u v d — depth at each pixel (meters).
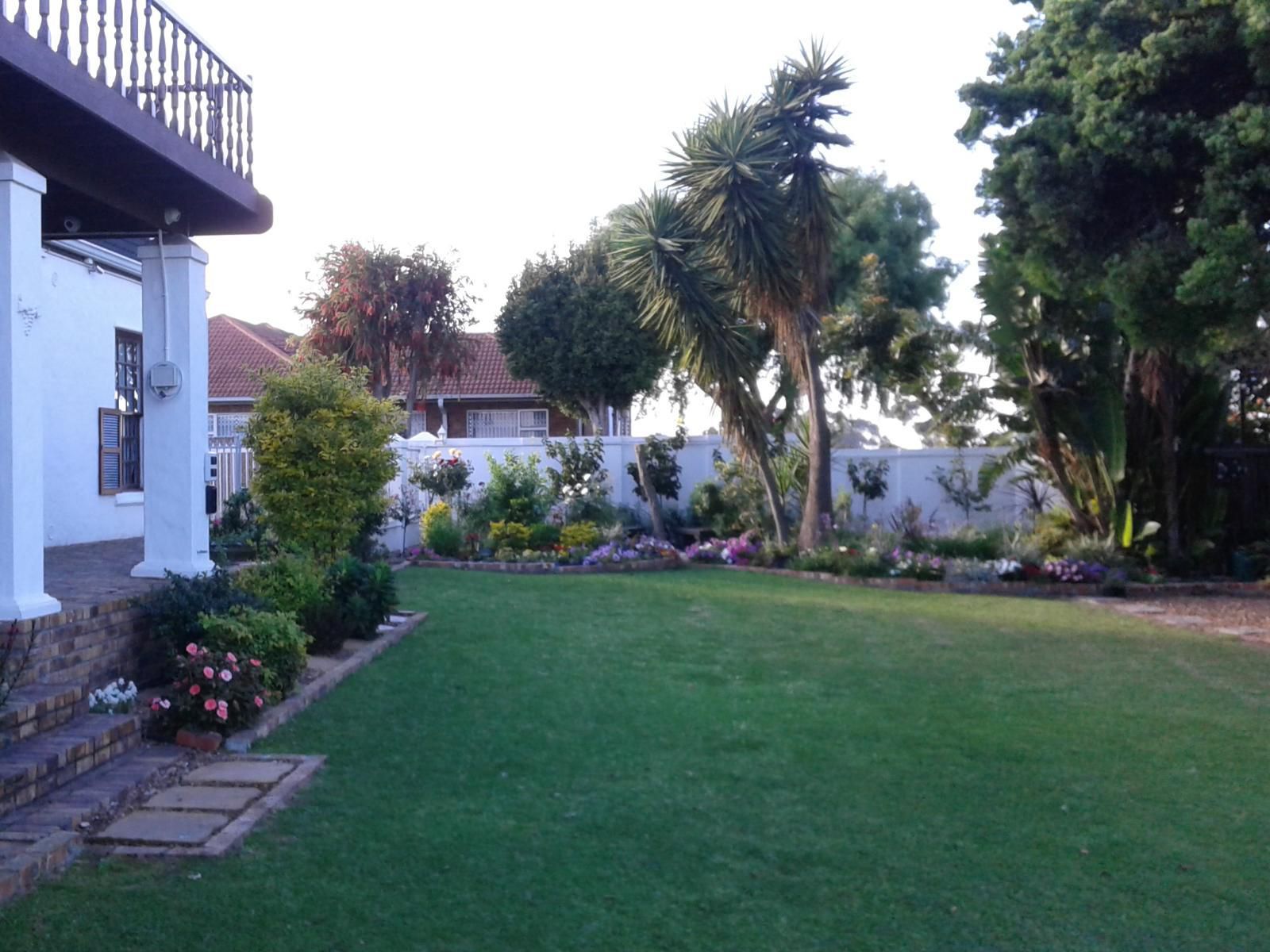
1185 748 7.56
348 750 7.24
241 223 10.02
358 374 11.56
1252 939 4.71
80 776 6.29
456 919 4.76
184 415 9.52
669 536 20.91
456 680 9.25
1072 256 13.46
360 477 11.01
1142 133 12.20
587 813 6.12
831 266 18.33
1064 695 9.11
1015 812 6.26
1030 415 17.95
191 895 4.90
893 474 20.72
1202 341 12.90
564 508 19.92
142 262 9.63
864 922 4.83
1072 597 15.18
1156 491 17.56
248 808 6.01
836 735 7.79
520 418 33.38
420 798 6.32
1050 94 13.35
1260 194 11.72
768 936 4.68
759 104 17.19
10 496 6.89
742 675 9.69
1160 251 12.27
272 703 7.97
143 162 8.37
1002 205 13.78
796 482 19.98
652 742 7.56
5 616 6.81
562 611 12.89
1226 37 11.95
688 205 17.36
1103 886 5.24
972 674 9.91
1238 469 17.67
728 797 6.43
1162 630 12.43
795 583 16.16
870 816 6.16
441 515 18.91
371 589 10.73
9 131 7.38
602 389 27.34
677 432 21.59
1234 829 6.02
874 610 13.53
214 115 9.32
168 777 6.53
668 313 17.70
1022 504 20.20
